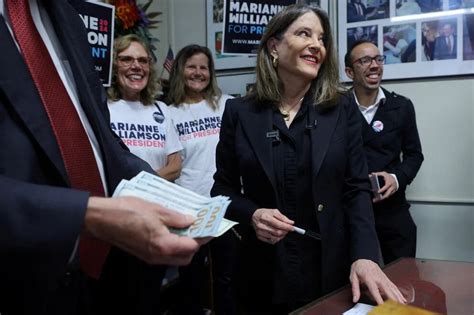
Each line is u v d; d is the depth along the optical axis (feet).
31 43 2.09
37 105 1.98
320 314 3.05
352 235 4.11
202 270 8.54
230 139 4.78
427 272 4.01
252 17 8.50
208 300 8.72
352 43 8.98
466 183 8.32
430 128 8.55
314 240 4.21
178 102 8.89
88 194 1.70
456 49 8.14
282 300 4.15
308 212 4.26
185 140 8.61
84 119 2.37
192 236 1.72
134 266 2.43
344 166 4.37
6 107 1.88
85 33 2.62
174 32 11.18
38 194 1.63
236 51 8.50
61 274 1.64
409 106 7.93
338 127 4.42
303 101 4.54
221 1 10.43
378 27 8.73
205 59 8.85
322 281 4.11
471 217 8.30
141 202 1.76
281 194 4.31
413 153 7.95
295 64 4.42
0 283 1.73
